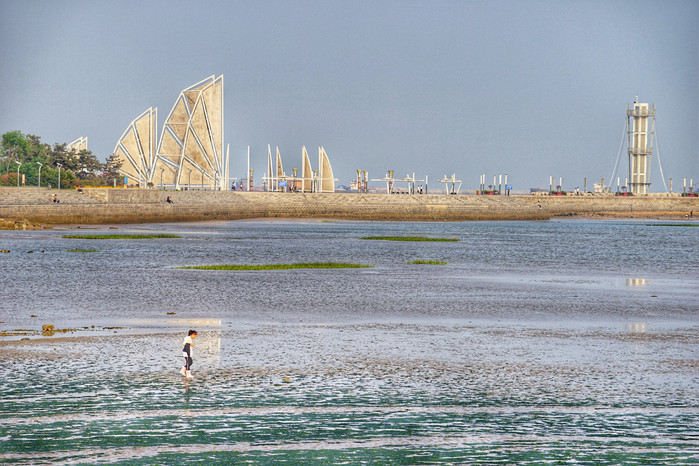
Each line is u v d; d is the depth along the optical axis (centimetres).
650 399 5791
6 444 4778
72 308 9600
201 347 7331
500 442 4938
